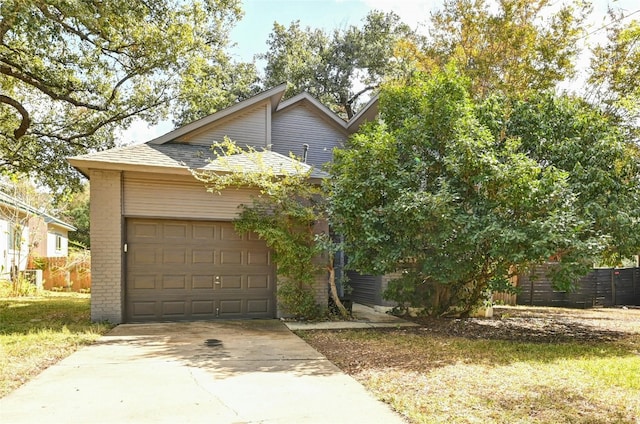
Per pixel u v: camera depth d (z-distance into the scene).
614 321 10.82
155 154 10.03
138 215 9.45
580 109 9.78
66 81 13.15
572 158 8.62
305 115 14.54
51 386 4.91
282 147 14.17
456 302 10.55
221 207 10.01
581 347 7.32
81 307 11.97
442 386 4.95
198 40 13.15
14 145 15.31
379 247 8.61
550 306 14.82
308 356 6.51
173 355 6.49
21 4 8.61
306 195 9.76
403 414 4.11
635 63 12.62
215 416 4.05
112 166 9.08
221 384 5.05
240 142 12.22
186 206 9.77
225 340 7.67
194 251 9.94
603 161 8.50
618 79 12.72
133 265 9.54
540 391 4.75
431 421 3.90
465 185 8.59
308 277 9.86
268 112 12.53
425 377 5.32
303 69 26.11
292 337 7.99
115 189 9.30
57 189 16.14
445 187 7.96
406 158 9.26
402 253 8.58
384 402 4.45
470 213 8.27
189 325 9.24
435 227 8.27
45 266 18.73
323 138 14.70
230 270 10.16
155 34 11.82
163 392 4.74
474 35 13.98
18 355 6.12
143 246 9.60
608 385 4.99
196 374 5.46
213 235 10.08
